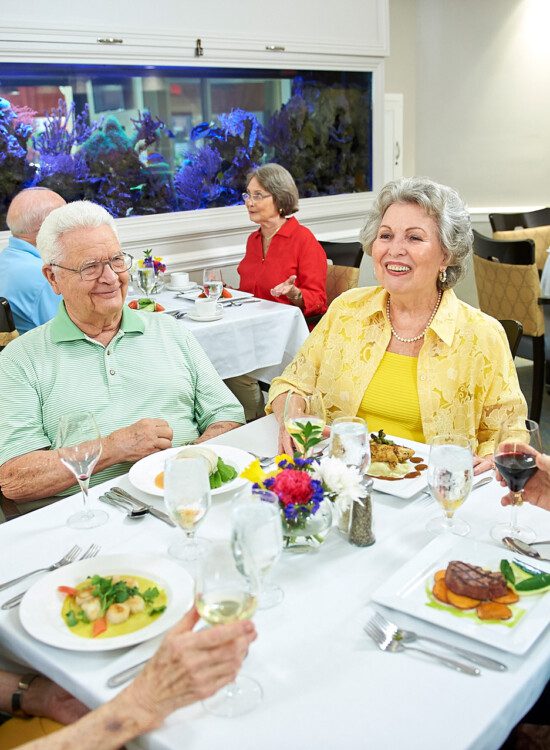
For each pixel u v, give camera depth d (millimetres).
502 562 1235
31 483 1816
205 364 2213
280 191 3848
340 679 1033
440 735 934
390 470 1637
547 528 1429
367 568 1303
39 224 2959
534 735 1354
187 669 938
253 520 1031
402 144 6691
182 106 4719
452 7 6238
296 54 5121
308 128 5383
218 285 3371
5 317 2572
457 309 1951
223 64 4793
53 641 1103
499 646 1072
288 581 1268
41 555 1387
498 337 1935
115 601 1184
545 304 3900
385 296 2018
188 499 1275
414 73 6555
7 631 1166
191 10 4598
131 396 2061
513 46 6188
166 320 2184
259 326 3277
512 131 6398
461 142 6562
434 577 1234
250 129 5066
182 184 4832
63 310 2027
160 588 1234
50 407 1971
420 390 1940
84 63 4266
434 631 1132
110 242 1943
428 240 1864
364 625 1147
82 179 4434
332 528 1438
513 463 1394
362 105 5680
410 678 1031
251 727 956
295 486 1288
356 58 5488
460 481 1329
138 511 1507
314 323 3922
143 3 4402
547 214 5371
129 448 1852
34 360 1975
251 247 4113
